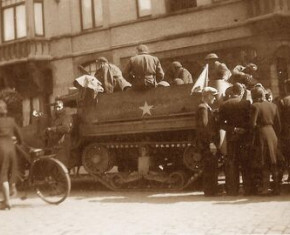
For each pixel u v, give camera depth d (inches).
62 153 406.6
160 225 234.2
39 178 346.9
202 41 689.0
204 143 332.5
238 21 654.5
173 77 439.2
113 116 404.5
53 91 850.1
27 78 864.9
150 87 389.1
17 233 237.5
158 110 382.6
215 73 388.8
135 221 249.8
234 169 327.3
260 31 628.4
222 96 361.7
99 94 413.1
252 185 321.4
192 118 364.8
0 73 864.9
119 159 422.6
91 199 355.6
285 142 332.8
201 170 360.5
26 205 343.0
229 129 325.4
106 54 794.8
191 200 317.1
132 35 764.0
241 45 652.1
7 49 852.6
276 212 250.2
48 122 427.8
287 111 332.2
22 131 432.8
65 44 838.5
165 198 335.9
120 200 339.6
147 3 754.8
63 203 341.1
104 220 259.4
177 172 376.5
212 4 677.3
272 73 624.4
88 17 825.5
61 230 237.9
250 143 319.6
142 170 390.9
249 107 320.2
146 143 392.2
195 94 366.0
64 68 839.1
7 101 821.2
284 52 620.4
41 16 858.8
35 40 839.1
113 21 786.8
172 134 391.2
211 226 224.2
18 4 858.1
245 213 253.0
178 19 713.6
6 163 321.4
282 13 597.3
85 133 415.5
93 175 410.3
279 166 326.0
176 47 714.8
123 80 430.6
